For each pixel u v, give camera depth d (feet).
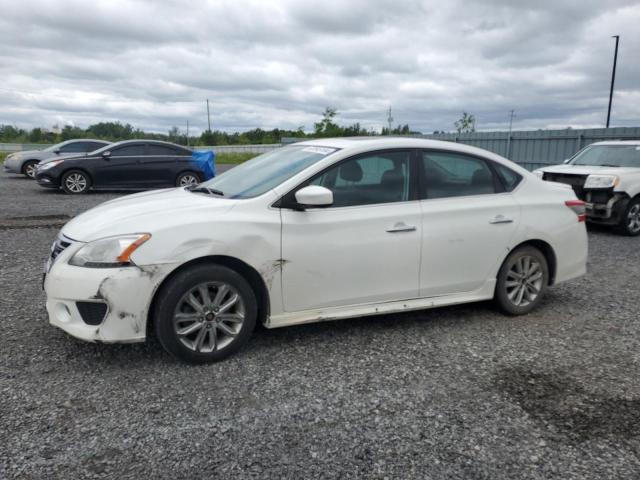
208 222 11.75
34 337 13.29
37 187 50.42
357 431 9.52
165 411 10.01
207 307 11.84
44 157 60.44
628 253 26.08
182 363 12.04
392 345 13.52
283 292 12.59
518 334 14.55
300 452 8.84
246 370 11.82
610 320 15.85
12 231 27.50
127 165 45.24
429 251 14.11
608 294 18.62
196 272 11.57
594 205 30.99
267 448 8.93
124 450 8.77
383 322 15.23
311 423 9.74
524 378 11.82
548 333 14.67
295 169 13.39
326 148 14.16
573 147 54.24
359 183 13.52
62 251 11.68
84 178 44.52
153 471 8.25
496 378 11.79
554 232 16.07
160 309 11.41
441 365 12.39
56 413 9.83
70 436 9.11
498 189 15.51
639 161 32.22
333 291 13.14
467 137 68.08
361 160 13.62
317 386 11.16
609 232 32.91
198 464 8.45
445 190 14.64
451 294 14.85
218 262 12.14
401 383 11.41
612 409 10.53
